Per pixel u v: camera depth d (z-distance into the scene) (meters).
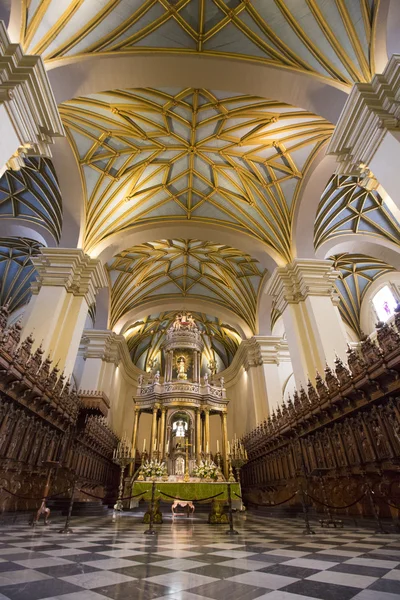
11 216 13.53
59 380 8.80
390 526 5.69
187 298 21.33
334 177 11.68
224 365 25.08
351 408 7.20
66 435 10.00
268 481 13.08
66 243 12.23
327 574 2.50
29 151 7.19
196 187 14.05
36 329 10.01
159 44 7.98
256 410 16.55
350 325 18.20
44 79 6.45
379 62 7.20
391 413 6.17
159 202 14.21
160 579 2.38
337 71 7.61
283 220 12.99
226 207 14.23
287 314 11.96
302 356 10.88
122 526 6.79
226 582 2.29
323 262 12.08
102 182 12.38
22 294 17.97
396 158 6.27
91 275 11.77
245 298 19.12
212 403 18.97
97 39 7.53
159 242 17.41
